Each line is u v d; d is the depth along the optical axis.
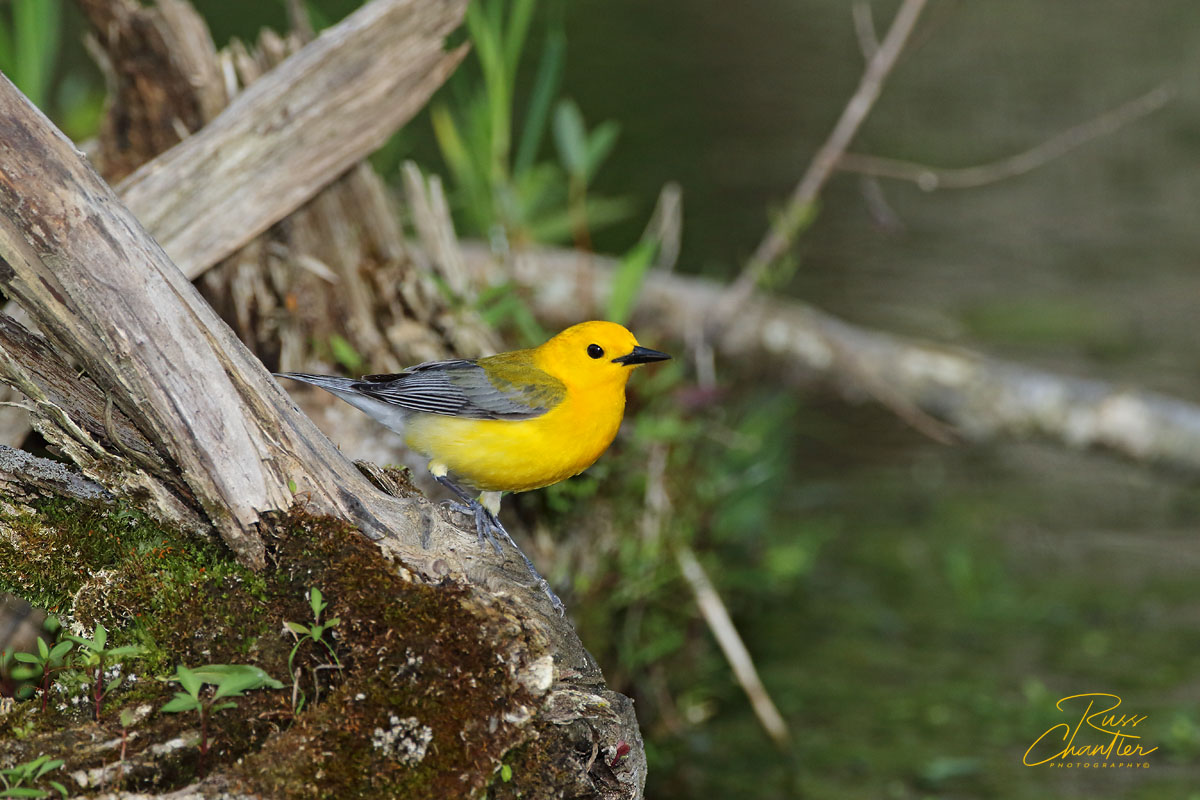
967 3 35.31
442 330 11.00
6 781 5.47
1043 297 20.16
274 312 10.49
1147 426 13.98
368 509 6.68
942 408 14.70
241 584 6.35
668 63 28.92
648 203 21.70
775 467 13.36
